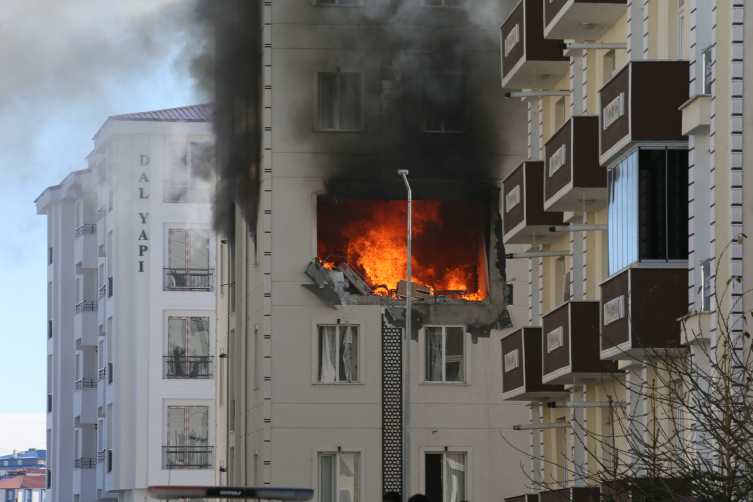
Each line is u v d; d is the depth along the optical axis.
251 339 68.94
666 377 35.97
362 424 64.12
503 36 53.06
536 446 54.28
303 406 64.06
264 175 65.94
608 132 37.22
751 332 30.98
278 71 66.56
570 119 42.72
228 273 77.25
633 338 34.69
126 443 98.81
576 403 42.88
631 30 39.81
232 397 75.81
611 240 37.44
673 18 37.88
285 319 64.69
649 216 35.00
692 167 33.78
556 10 45.09
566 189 43.09
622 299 35.47
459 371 64.94
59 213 127.44
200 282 100.88
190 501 25.31
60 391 124.56
